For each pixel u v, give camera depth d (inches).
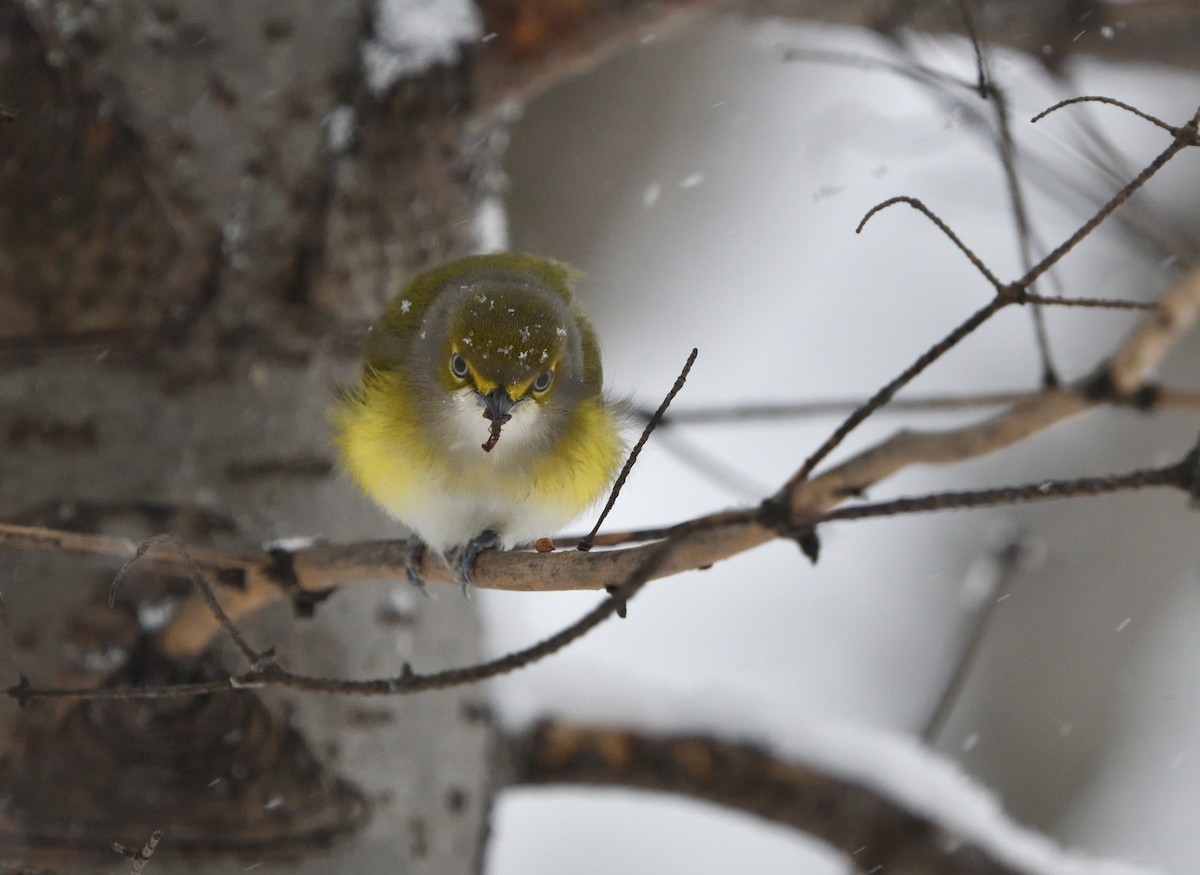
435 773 344.5
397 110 352.2
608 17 401.7
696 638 718.5
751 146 808.9
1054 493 196.1
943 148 485.7
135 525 320.8
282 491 333.4
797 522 217.0
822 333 804.0
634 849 689.0
